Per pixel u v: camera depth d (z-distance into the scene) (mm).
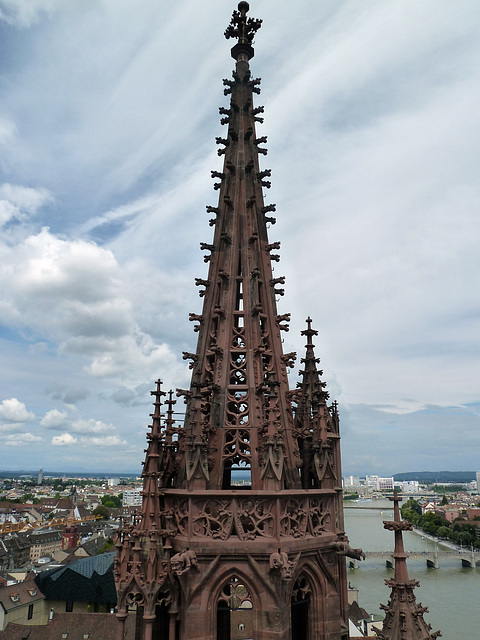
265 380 16984
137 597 14328
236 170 19531
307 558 14859
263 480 14680
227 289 17891
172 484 16547
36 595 114688
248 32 21938
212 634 13867
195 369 17625
